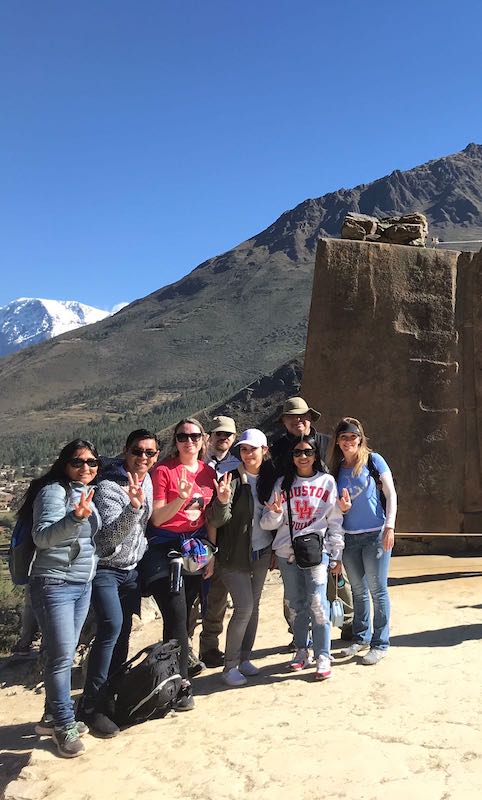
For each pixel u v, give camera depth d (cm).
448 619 672
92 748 479
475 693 486
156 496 542
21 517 490
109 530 507
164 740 471
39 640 965
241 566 562
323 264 994
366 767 397
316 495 556
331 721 464
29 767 454
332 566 580
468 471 981
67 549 476
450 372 987
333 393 977
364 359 980
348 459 591
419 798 362
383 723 452
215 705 523
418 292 998
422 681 517
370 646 590
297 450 554
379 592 579
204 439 616
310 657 591
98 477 523
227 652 567
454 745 414
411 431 973
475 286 1005
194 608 650
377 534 580
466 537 967
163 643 521
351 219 1041
